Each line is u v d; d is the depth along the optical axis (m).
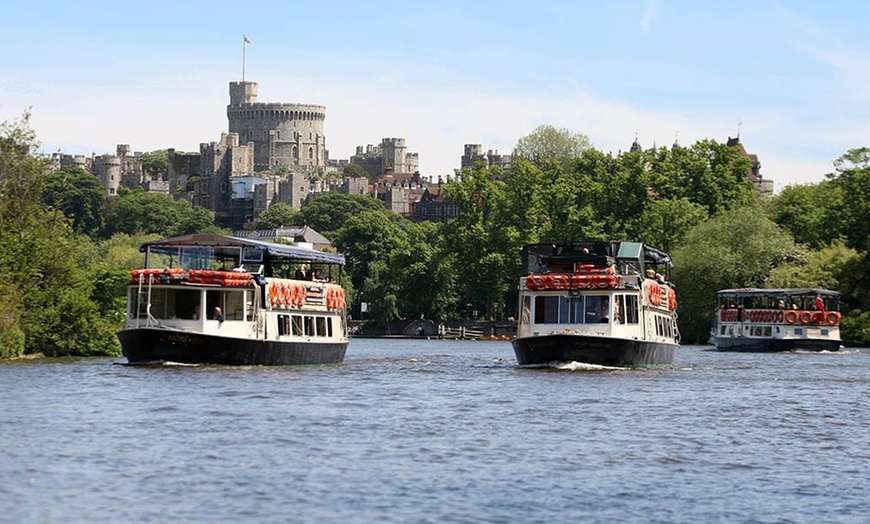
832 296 171.50
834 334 165.88
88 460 57.25
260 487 52.62
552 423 72.25
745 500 52.72
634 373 105.25
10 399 78.00
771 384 101.50
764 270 198.38
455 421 72.31
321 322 112.12
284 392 84.75
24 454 58.25
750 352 166.25
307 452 60.53
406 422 71.44
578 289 106.00
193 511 48.66
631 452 62.84
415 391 88.81
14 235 121.81
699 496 53.22
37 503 49.22
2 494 50.44
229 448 61.06
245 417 71.56
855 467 60.41
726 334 171.00
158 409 74.00
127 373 94.56
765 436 69.44
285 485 53.12
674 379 102.25
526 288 107.38
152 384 87.00
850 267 196.88
